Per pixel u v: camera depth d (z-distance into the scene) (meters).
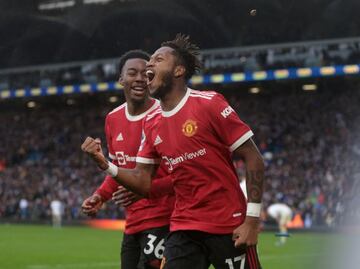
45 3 36.53
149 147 5.87
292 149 36.75
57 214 34.66
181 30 33.09
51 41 38.59
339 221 29.78
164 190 6.37
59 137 45.53
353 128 36.69
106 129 7.40
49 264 17.06
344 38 33.47
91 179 39.81
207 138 5.38
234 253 5.43
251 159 5.36
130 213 7.14
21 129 47.59
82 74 39.78
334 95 39.19
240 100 41.91
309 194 31.86
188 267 5.50
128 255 7.24
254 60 34.97
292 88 40.09
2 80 42.38
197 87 40.16
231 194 5.46
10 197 40.69
